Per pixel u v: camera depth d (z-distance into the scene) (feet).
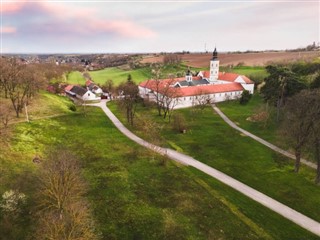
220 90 399.44
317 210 154.10
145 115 322.34
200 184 176.04
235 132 271.08
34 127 245.45
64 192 124.36
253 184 179.73
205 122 301.63
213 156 219.20
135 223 136.87
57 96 388.16
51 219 110.01
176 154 221.66
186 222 139.44
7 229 124.67
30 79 287.07
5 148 193.88
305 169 199.11
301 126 185.16
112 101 411.13
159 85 378.53
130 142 240.53
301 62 479.41
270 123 286.87
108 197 156.97
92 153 213.66
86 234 105.09
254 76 494.18
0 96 301.02
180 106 365.81
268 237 132.57
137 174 185.26
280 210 153.89
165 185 173.06
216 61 469.98
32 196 149.28
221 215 146.61
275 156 218.59
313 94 195.83
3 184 155.74
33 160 189.67
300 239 132.16
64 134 246.27
